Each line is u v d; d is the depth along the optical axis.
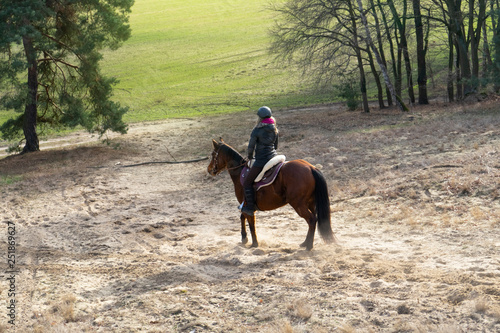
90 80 26.75
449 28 29.11
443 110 26.06
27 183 18.67
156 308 6.21
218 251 9.09
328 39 30.44
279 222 11.32
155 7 106.56
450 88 31.91
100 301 6.80
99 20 26.22
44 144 33.28
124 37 27.70
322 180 7.88
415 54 35.81
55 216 13.62
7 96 24.50
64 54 26.89
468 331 4.59
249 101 47.44
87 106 28.36
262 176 8.19
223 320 5.66
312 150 19.39
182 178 18.97
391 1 28.64
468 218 8.91
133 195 16.34
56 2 24.97
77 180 19.03
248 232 10.56
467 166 12.02
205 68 63.97
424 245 7.86
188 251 9.47
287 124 31.14
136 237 11.05
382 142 18.67
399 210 10.33
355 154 17.22
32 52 24.22
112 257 9.44
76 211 14.16
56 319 6.17
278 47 30.50
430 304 5.27
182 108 47.59
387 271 6.61
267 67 61.00
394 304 5.42
